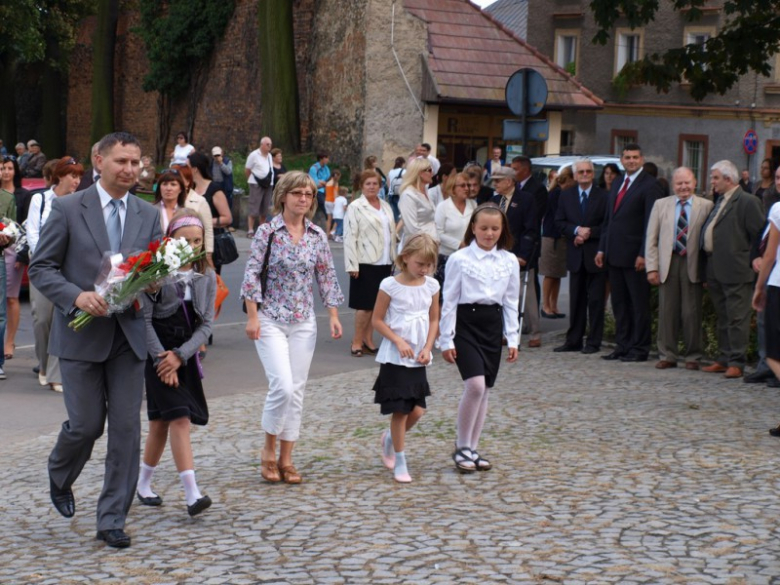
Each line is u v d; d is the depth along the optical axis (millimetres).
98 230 5758
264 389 10539
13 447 8375
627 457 7574
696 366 11461
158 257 5586
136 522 6215
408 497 6648
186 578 5227
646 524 5988
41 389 10469
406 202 12141
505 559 5434
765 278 8547
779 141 40500
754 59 16562
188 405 6250
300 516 6254
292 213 7113
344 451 7934
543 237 15336
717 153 41938
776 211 8430
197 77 37750
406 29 29344
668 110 43000
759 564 5316
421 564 5371
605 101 44969
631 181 11867
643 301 11875
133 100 42469
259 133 34125
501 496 6637
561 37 46469
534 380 10695
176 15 37062
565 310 16453
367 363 12055
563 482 6934
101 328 5738
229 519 6230
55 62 42375
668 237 11391
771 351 8422
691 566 5297
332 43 30750
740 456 7566
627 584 5059
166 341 6242
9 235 10008
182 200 10742
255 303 7043
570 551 5547
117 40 43031
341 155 30469
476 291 7309
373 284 12336
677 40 42688
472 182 12078
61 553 5672
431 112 29297
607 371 11289
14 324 11836
